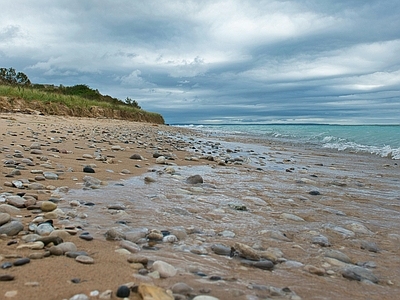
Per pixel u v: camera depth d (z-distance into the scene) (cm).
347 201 493
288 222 367
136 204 396
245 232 324
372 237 333
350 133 2555
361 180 710
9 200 341
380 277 238
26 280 185
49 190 425
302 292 205
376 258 277
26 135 1036
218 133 3356
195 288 197
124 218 336
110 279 195
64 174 532
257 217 380
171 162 810
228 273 225
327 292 208
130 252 248
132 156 805
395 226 372
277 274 230
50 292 174
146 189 485
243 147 1560
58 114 2542
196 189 509
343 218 397
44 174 496
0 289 173
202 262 241
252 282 213
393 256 283
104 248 249
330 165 977
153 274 209
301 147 1695
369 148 1557
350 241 315
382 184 659
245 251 257
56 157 693
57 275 195
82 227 296
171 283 200
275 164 944
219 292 195
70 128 1573
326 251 282
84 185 473
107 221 321
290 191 545
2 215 276
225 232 318
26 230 269
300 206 446
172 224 331
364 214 421
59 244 238
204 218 362
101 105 3522
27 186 424
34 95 2538
